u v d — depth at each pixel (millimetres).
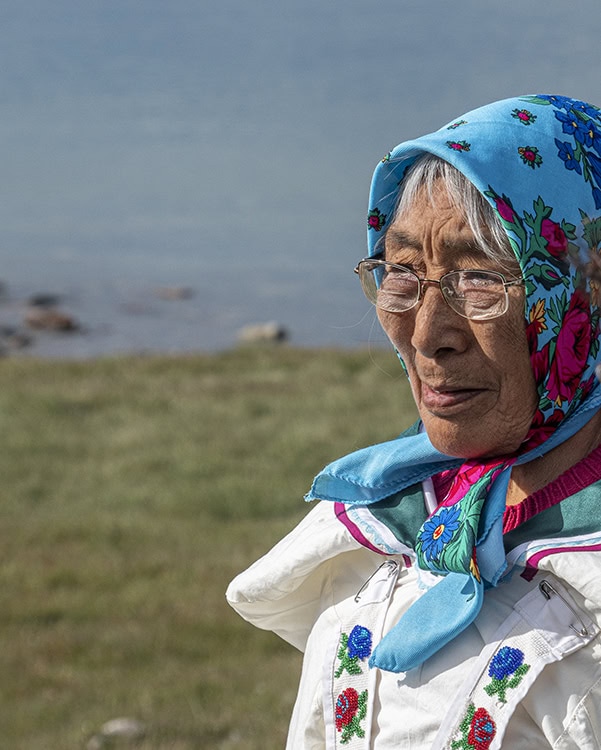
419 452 2199
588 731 1819
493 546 1927
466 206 1918
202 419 18547
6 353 32156
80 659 9531
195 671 9156
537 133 1955
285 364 22578
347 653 2143
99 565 12109
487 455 2025
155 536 13234
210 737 7773
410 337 2020
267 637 9945
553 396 1943
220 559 12297
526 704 1873
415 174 2008
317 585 2367
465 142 1920
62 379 21594
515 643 1892
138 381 21391
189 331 37000
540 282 1882
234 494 14648
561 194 1921
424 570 2098
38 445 17328
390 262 2029
